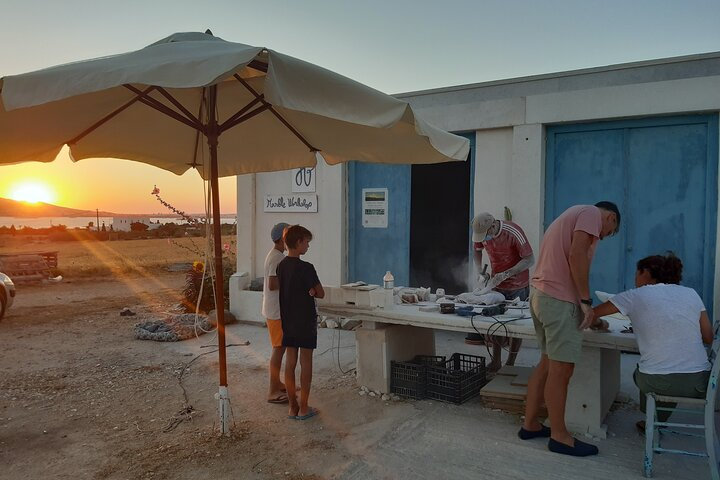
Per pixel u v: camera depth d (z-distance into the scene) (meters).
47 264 17.31
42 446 4.37
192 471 3.86
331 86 3.52
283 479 3.72
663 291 3.81
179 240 23.92
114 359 7.01
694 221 6.84
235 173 6.12
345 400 5.26
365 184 9.12
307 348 4.73
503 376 5.35
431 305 5.38
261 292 8.92
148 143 5.49
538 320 4.14
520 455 4.04
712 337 3.82
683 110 6.65
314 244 9.48
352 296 5.42
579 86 7.33
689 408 4.89
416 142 5.11
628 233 7.21
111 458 4.11
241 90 4.82
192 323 8.64
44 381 6.11
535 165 7.50
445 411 4.93
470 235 8.27
